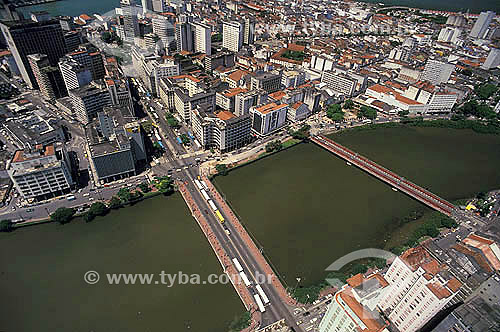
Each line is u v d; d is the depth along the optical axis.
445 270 179.38
